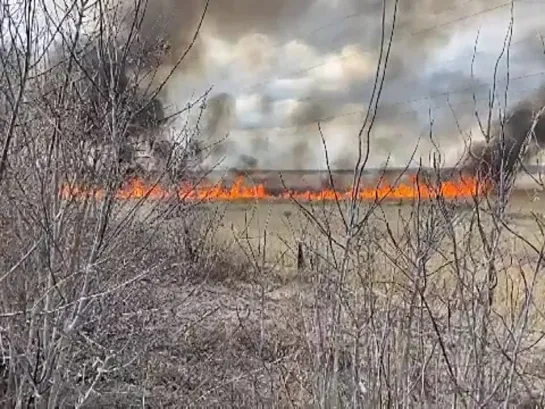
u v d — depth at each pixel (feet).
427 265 10.56
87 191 10.59
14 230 10.44
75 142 10.53
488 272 8.96
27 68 8.73
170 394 13.85
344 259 9.78
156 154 13.24
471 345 9.23
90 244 11.00
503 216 9.04
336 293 10.11
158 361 14.85
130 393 13.56
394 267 10.21
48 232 9.57
